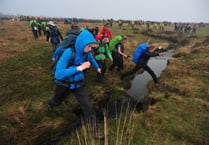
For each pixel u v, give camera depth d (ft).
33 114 10.96
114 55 19.58
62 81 7.65
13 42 37.04
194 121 10.65
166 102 13.30
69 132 9.71
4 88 14.60
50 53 27.86
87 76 18.75
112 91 15.69
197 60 26.16
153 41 58.23
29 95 13.69
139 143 8.86
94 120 8.56
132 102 13.97
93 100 13.82
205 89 15.37
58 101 9.30
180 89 15.81
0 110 11.21
